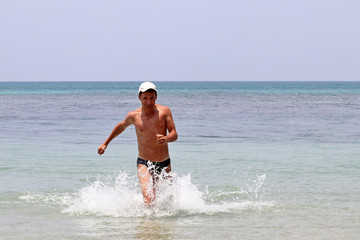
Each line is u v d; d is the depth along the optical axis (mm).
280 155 17250
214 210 9547
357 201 10289
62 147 19266
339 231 7996
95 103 65625
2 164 14906
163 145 9945
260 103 64312
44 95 106938
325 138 22938
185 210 9539
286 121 33750
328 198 10547
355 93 122062
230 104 61500
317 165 14953
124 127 10281
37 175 13180
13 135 23859
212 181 12453
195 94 114875
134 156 16938
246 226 8328
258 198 10578
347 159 16266
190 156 16891
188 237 7625
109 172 13727
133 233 7867
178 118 36594
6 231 7949
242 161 15758
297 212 9359
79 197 10570
